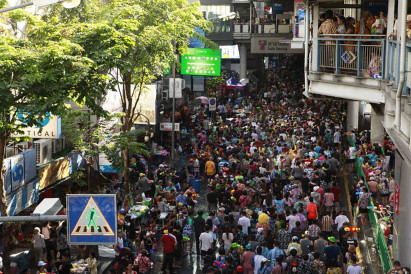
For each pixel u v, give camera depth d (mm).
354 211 32844
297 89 81062
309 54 27734
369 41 23938
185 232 28984
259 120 61000
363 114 53188
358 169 38812
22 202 26906
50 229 26688
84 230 14008
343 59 24125
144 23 33719
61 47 19312
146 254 25609
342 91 24141
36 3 16734
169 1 34625
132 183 38375
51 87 19391
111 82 21844
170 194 34188
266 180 35438
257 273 23031
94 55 20875
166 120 53219
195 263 28203
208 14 87125
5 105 19203
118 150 31531
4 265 20906
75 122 29859
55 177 30547
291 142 49500
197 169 44406
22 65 19062
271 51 76250
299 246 24344
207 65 53219
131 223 28984
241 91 82000
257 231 26625
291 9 74938
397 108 16094
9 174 25438
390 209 29750
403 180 22922
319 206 31797
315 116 58312
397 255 24219
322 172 34750
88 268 24516
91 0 30500
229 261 23078
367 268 25969
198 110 63656
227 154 44531
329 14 26016
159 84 52969
